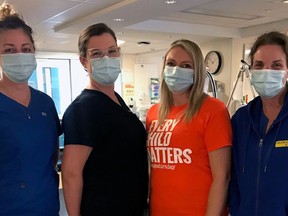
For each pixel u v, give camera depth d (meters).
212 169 1.39
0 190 1.29
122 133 1.47
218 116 1.40
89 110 1.43
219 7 4.71
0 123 1.32
